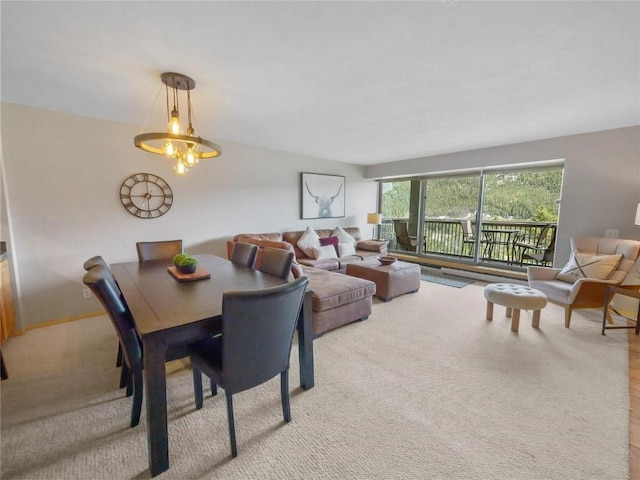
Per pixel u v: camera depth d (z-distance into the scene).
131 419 1.62
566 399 1.83
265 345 1.45
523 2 1.37
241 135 3.85
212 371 1.45
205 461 1.39
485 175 4.98
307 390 1.93
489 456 1.42
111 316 1.49
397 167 5.80
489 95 2.48
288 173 5.01
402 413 1.71
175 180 3.75
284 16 1.48
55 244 2.98
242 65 1.97
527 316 3.23
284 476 1.32
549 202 4.45
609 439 1.52
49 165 2.90
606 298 2.74
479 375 2.09
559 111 2.86
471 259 5.36
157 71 2.06
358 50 1.79
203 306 1.54
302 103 2.67
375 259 4.84
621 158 3.38
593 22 1.51
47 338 2.67
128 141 3.35
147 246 3.04
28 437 1.52
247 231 4.54
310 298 1.89
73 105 2.75
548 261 4.51
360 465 1.37
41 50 1.78
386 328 2.90
